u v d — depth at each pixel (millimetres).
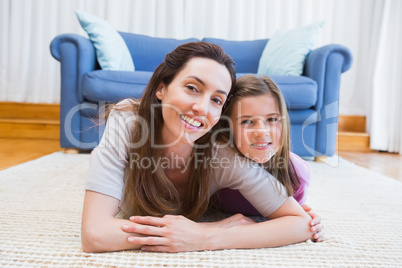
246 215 1130
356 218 1116
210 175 915
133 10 3418
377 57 3016
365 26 3430
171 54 817
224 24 3488
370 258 787
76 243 813
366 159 2553
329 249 832
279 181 920
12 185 1392
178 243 765
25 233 870
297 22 3482
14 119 3090
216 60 784
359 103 3482
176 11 3426
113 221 768
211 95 774
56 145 2672
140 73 2215
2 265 681
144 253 761
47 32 3412
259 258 761
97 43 2434
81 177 1595
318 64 2275
